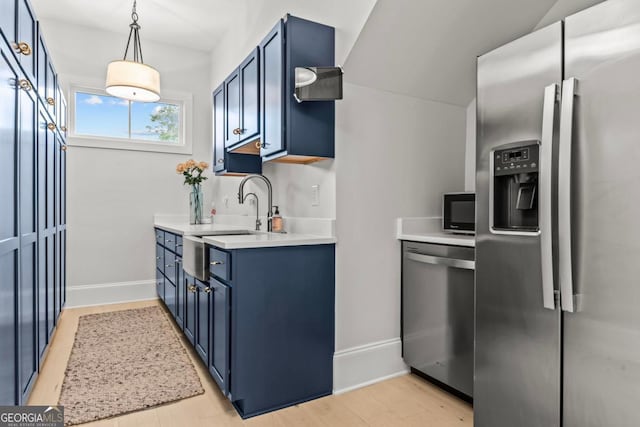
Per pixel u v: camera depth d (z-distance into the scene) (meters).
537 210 1.29
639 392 0.99
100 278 3.69
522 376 1.29
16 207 1.47
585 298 1.11
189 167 3.67
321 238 1.97
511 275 1.33
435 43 2.02
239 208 3.49
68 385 2.02
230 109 2.76
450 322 1.92
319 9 2.15
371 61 1.99
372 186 2.15
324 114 2.00
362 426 1.70
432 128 2.39
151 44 3.87
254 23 2.98
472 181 2.52
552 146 1.17
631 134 1.00
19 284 1.52
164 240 3.39
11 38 1.41
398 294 2.25
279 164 2.70
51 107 2.29
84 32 3.57
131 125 3.84
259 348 1.80
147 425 1.69
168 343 2.65
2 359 1.33
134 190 3.82
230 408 1.84
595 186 1.08
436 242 1.99
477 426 1.47
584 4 1.86
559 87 1.16
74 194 3.57
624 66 1.01
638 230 0.99
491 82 1.39
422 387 2.08
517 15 1.98
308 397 1.94
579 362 1.13
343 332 2.05
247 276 1.76
